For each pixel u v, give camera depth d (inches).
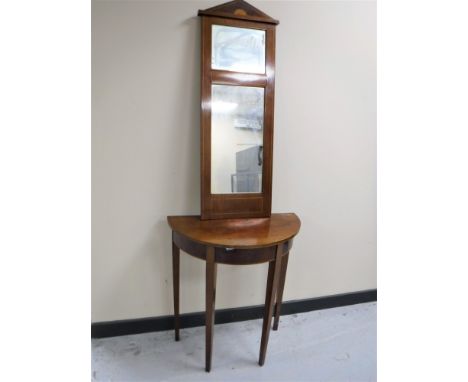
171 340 67.9
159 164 64.2
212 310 56.0
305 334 71.4
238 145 63.4
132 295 68.2
